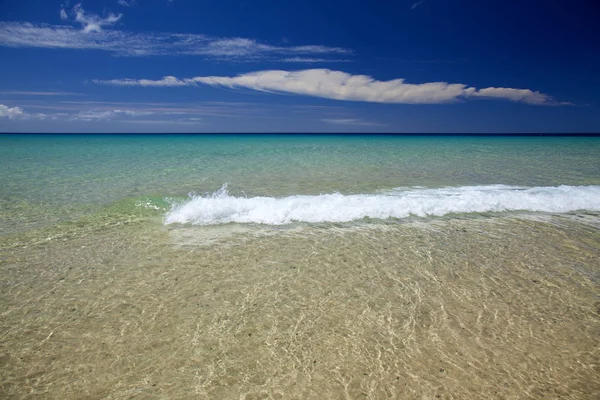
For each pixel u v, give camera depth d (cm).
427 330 418
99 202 985
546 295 497
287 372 353
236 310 457
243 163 1919
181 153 2602
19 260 604
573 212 900
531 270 575
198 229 766
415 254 638
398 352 381
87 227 775
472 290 510
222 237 720
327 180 1356
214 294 496
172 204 939
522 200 952
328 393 327
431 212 891
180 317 442
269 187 1216
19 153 2500
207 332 414
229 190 1160
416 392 328
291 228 778
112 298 485
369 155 2458
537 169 1678
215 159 2136
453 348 387
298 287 517
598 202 959
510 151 2867
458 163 1934
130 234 734
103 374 348
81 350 382
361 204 901
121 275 552
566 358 371
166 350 383
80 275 552
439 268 581
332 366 361
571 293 503
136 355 375
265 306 468
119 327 422
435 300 483
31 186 1203
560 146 3725
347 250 655
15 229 758
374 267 584
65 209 912
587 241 704
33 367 357
